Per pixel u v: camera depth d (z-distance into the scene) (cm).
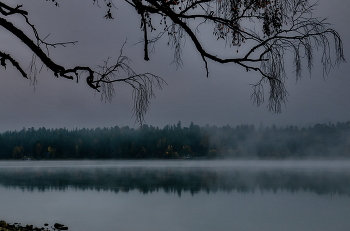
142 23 482
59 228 2016
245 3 452
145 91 484
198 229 2062
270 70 439
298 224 2198
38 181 5331
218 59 467
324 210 2678
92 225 2133
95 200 3206
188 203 3025
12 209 2705
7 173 7481
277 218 2375
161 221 2273
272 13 440
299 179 5522
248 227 2119
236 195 3550
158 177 6116
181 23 461
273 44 439
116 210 2672
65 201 3141
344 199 3244
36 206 2856
